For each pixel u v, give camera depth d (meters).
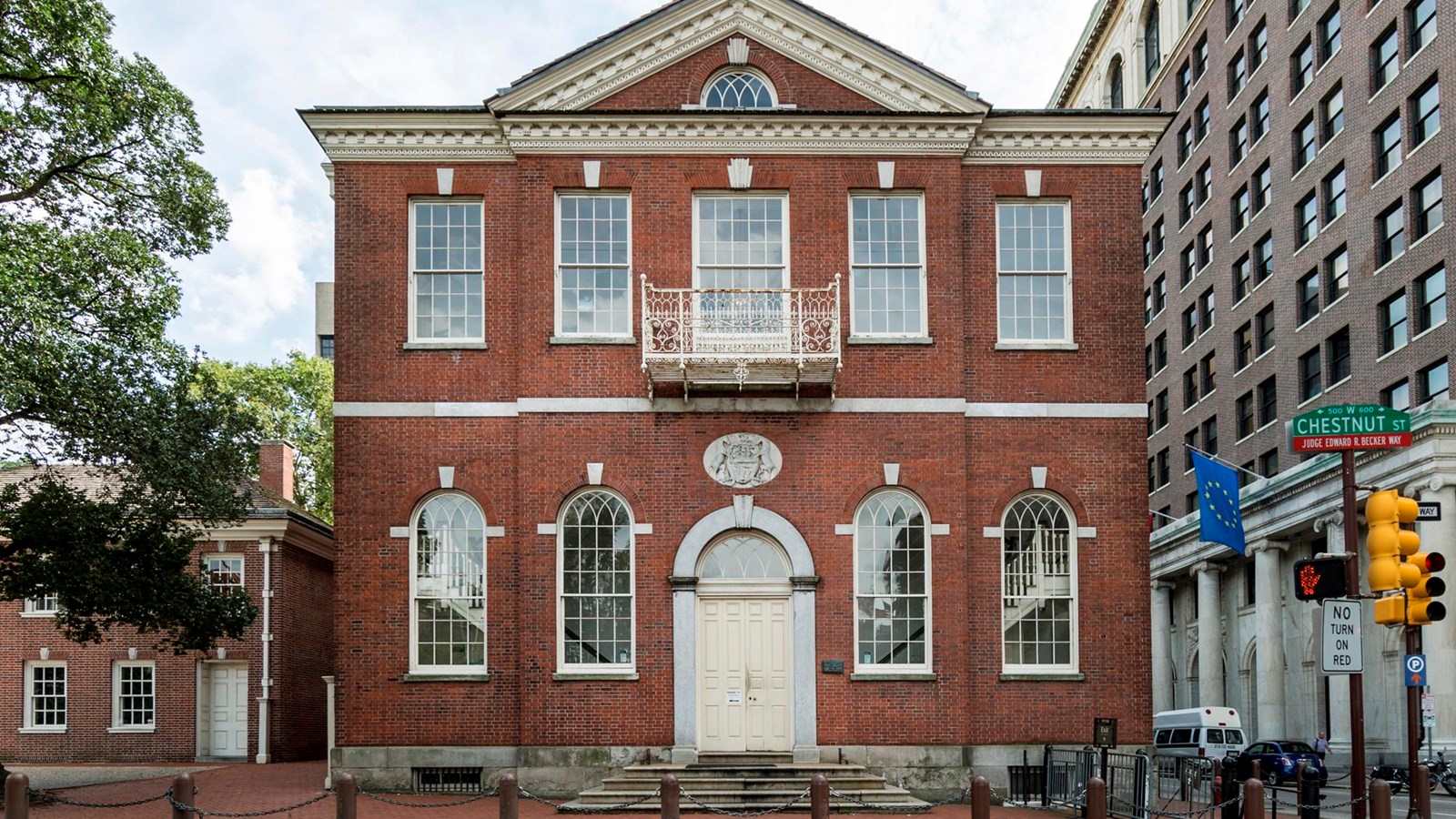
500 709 22.77
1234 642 51.56
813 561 22.89
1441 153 38.00
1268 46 50.12
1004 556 23.48
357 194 23.91
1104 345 23.95
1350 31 43.72
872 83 23.97
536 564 22.84
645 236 23.59
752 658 22.84
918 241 23.89
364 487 23.27
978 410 23.67
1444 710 34.97
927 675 22.64
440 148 24.02
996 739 22.84
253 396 54.59
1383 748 38.72
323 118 23.75
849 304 23.59
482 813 19.92
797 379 22.70
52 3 22.06
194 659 34.44
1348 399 43.31
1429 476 36.09
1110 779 20.62
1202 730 37.66
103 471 25.17
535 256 23.47
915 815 20.08
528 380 23.27
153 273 24.00
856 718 22.53
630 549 23.06
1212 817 18.02
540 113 23.56
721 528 22.94
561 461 23.12
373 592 23.03
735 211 23.86
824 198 23.77
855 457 23.20
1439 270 38.31
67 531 23.78
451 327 23.81
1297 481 43.22
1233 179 53.50
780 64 24.12
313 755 36.25
